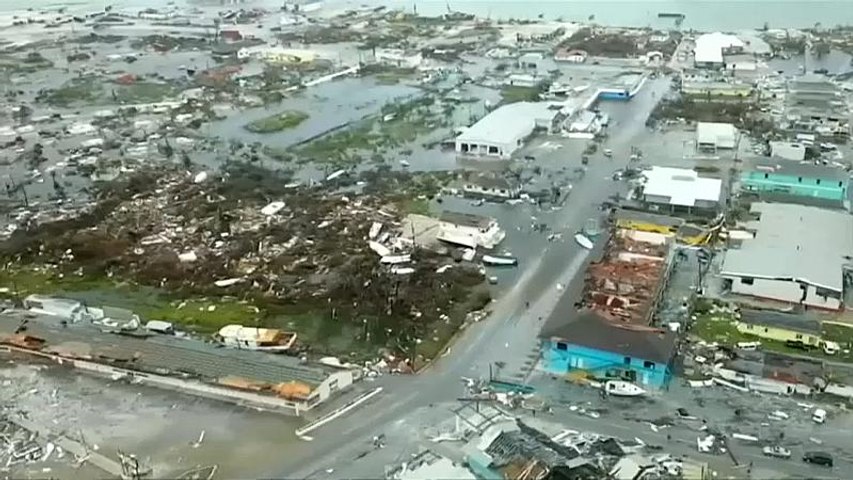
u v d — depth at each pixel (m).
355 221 63.62
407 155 80.69
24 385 44.78
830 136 82.19
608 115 92.44
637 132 85.94
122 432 40.50
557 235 61.16
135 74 114.25
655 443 38.19
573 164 76.62
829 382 42.28
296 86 107.25
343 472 36.97
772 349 46.25
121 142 85.19
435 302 51.38
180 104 99.06
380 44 129.62
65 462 38.62
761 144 79.94
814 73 105.31
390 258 57.06
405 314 50.12
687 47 123.44
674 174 69.00
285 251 59.09
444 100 99.56
